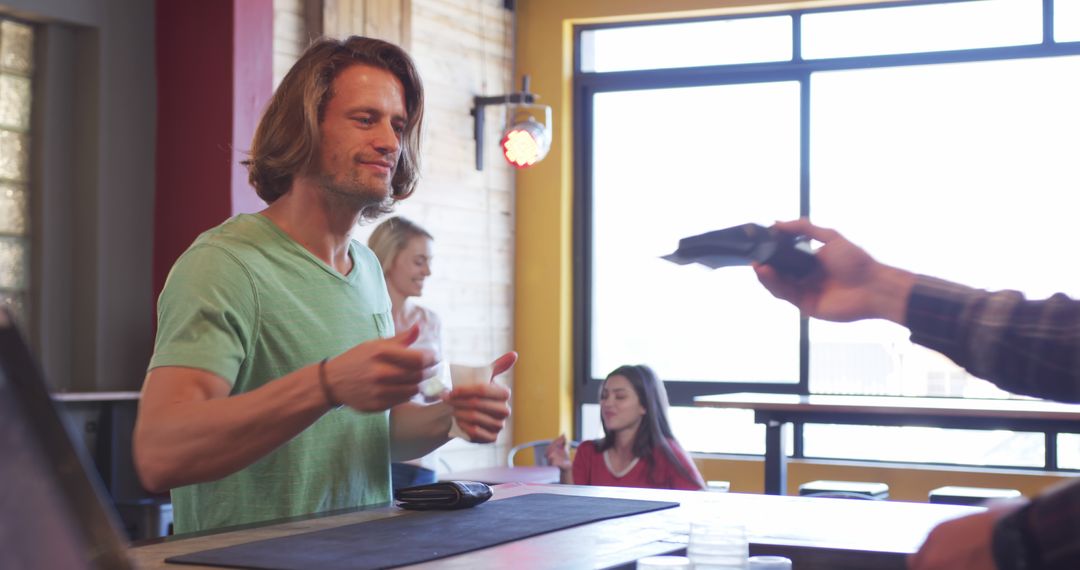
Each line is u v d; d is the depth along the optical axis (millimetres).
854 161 6199
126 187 4531
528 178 6570
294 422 1416
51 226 4367
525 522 1555
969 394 6008
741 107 6410
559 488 1999
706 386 6438
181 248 4586
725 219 6430
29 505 630
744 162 6402
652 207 6559
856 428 6262
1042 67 5895
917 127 6098
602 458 3961
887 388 6152
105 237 4441
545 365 6508
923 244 6086
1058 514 734
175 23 4629
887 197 6148
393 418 1952
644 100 6574
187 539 1421
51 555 631
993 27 5973
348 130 1772
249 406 1425
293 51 5035
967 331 1092
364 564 1242
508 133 5887
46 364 4340
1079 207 5832
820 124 6258
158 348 1584
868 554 1362
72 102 4445
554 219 6516
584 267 6645
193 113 4590
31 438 642
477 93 6215
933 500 4926
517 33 6574
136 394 4199
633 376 3908
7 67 4250
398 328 4320
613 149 6629
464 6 6102
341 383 1403
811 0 6105
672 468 3865
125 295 4520
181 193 4598
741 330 6391
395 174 1938
